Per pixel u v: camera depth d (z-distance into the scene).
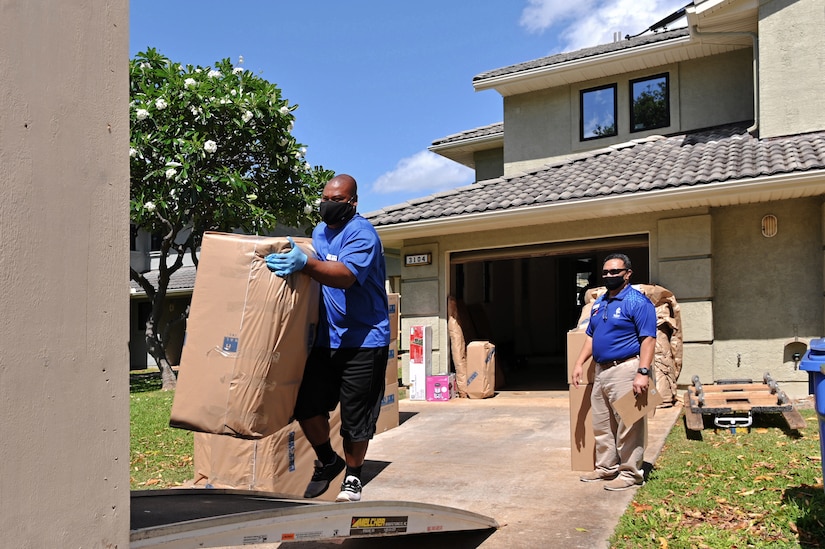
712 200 9.65
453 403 11.13
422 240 12.59
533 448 7.52
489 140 17.28
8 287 2.19
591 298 9.63
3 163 2.20
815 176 8.54
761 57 10.80
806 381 9.68
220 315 3.50
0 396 2.14
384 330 4.16
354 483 4.12
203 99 13.23
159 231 16.53
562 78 14.44
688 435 7.59
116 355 2.59
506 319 18.36
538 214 10.57
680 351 9.62
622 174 10.93
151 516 3.09
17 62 2.26
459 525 4.46
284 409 3.66
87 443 2.44
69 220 2.42
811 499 5.04
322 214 4.00
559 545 4.50
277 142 14.24
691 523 4.77
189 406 3.51
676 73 13.50
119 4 2.69
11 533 2.15
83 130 2.50
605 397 5.95
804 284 9.75
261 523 3.19
